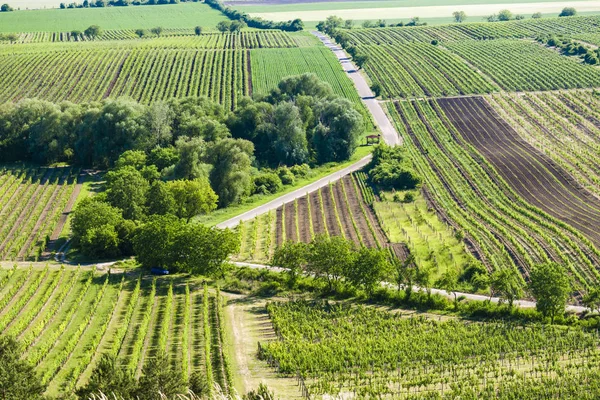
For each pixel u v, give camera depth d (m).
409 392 86.50
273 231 148.75
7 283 119.94
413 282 117.06
